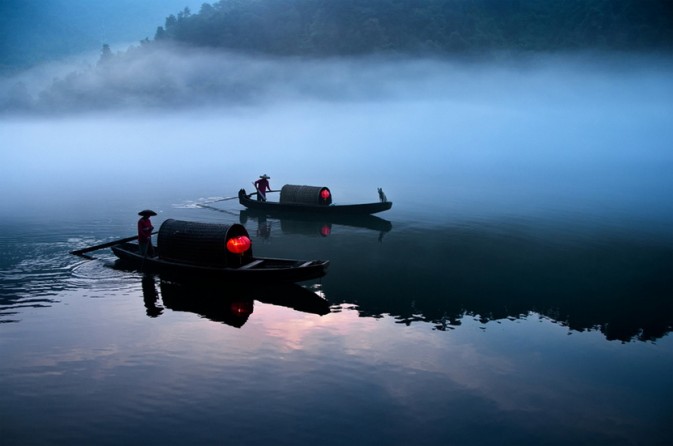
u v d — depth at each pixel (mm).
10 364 11070
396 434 8766
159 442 8516
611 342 12609
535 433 8891
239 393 9984
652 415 9484
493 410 9555
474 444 8562
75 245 20859
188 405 9562
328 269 18547
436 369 11070
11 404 9570
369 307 14742
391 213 29688
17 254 19328
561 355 11859
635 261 19797
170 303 14648
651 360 11688
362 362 11297
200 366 11031
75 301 14727
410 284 16906
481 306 14945
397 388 10242
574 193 37656
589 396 10109
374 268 18688
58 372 10742
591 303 15289
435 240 23172
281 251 21109
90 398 9773
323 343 12234
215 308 14352
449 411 9484
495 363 11414
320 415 9281
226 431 8805
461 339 12648
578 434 8883
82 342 12141
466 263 19500
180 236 16781
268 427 8914
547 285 16969
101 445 8438
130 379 10477
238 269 15758
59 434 8719
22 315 13703
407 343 12336
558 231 24984
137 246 19359
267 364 11148
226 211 29641
